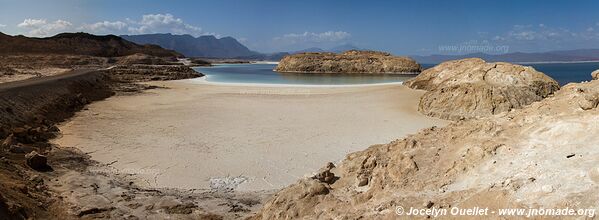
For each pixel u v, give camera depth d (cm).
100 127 2575
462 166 883
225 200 1377
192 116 2966
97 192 1411
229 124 2659
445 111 2859
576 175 683
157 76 6662
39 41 12306
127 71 6862
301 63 9944
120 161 1852
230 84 5712
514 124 967
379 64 9650
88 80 4609
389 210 824
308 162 1830
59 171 1634
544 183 695
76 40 13425
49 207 1233
